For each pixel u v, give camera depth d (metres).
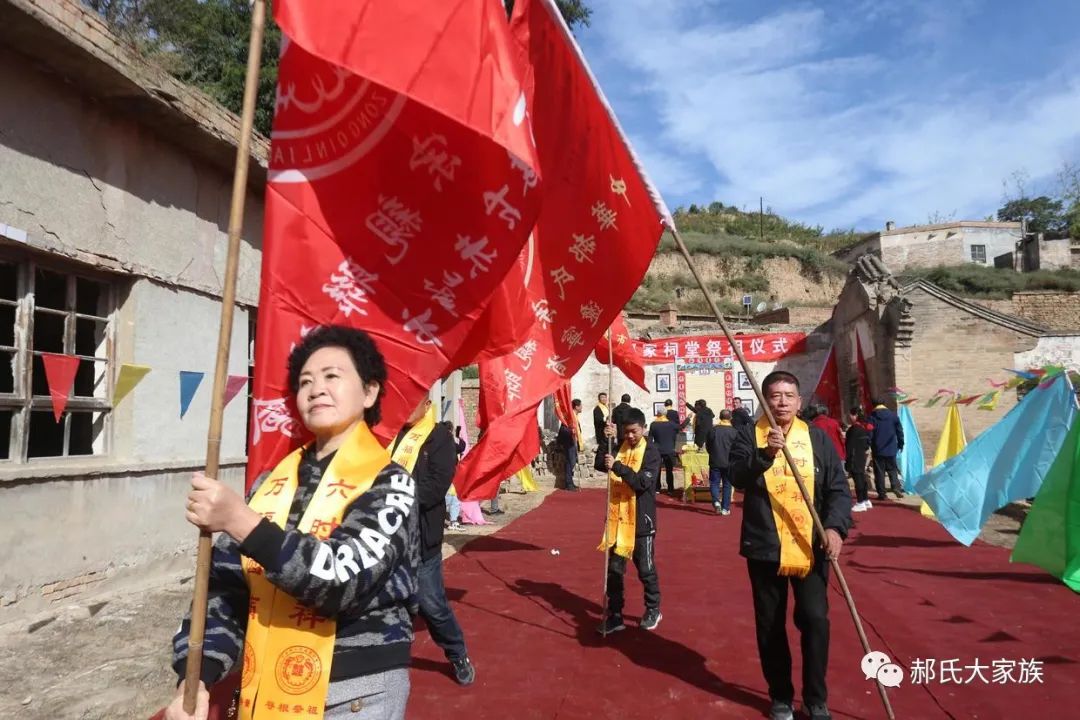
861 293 20.23
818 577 4.03
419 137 2.70
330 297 2.66
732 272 45.00
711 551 9.25
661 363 23.52
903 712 4.21
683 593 7.00
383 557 1.84
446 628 4.55
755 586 4.16
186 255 7.20
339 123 2.65
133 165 6.54
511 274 3.61
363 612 1.91
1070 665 4.94
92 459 6.29
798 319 29.44
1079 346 17.95
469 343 3.59
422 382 2.72
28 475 5.45
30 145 5.52
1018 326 18.27
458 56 2.50
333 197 2.67
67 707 3.96
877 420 14.33
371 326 2.70
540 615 6.24
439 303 2.74
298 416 2.57
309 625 1.87
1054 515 6.36
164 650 4.98
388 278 2.72
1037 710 4.22
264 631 1.88
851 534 10.19
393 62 2.44
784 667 4.09
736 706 4.32
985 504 8.34
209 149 7.19
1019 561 6.53
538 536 10.36
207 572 1.78
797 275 45.81
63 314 5.96
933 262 43.94
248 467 2.55
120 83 5.90
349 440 2.04
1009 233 43.78
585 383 23.42
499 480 5.98
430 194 2.72
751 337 23.45
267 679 1.85
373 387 2.16
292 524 1.94
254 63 2.04
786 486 4.04
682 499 15.31
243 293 8.09
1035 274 36.22
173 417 7.02
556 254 4.18
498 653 5.24
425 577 4.48
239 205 1.97
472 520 11.45
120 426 6.55
